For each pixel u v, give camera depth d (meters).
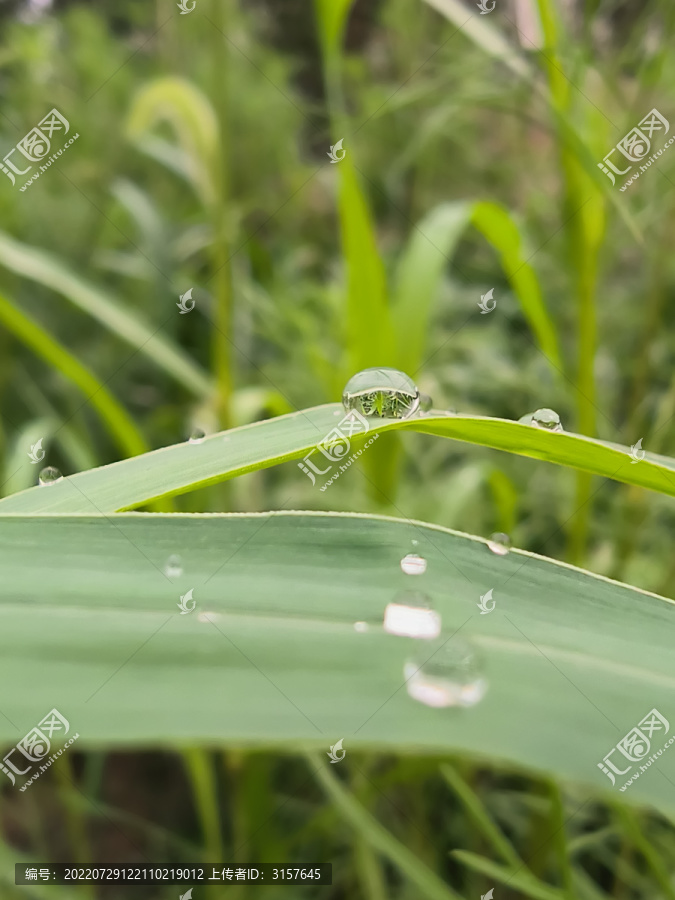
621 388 0.25
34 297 0.29
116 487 0.09
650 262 0.25
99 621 0.08
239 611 0.08
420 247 0.15
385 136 0.32
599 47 0.20
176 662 0.08
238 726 0.07
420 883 0.12
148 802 0.22
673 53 0.21
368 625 0.08
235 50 0.34
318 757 0.13
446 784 0.18
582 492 0.17
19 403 0.27
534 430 0.09
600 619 0.08
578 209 0.16
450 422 0.09
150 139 0.26
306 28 0.43
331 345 0.26
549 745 0.08
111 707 0.08
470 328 0.28
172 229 0.30
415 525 0.08
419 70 0.30
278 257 0.35
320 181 0.35
